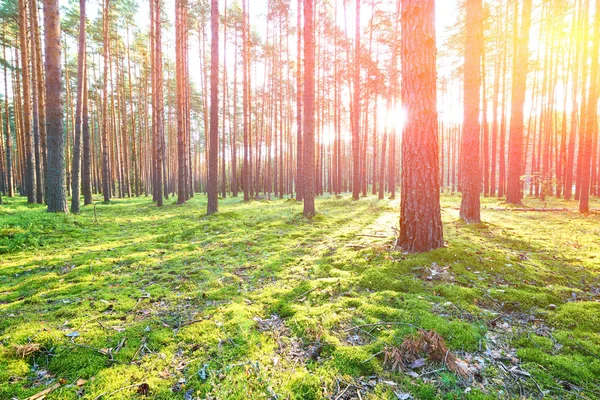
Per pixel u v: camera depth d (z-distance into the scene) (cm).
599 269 420
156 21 1617
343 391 205
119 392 206
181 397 202
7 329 285
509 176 1302
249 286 399
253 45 2477
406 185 473
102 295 372
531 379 214
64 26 2062
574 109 1584
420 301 321
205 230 787
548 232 680
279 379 217
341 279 393
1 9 1716
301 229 786
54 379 220
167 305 344
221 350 254
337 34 2327
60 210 998
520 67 1211
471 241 564
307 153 983
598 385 206
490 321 289
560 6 1683
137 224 937
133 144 2558
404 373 222
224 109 2358
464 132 806
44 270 475
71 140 3084
